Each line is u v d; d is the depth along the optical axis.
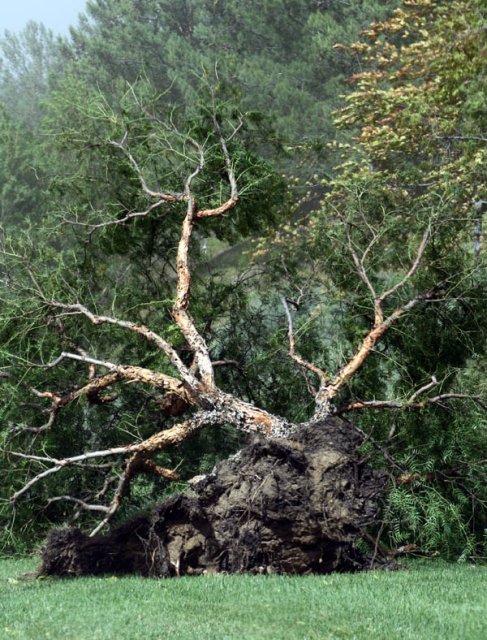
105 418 12.73
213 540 9.51
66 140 13.34
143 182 12.19
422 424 10.94
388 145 23.22
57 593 8.58
